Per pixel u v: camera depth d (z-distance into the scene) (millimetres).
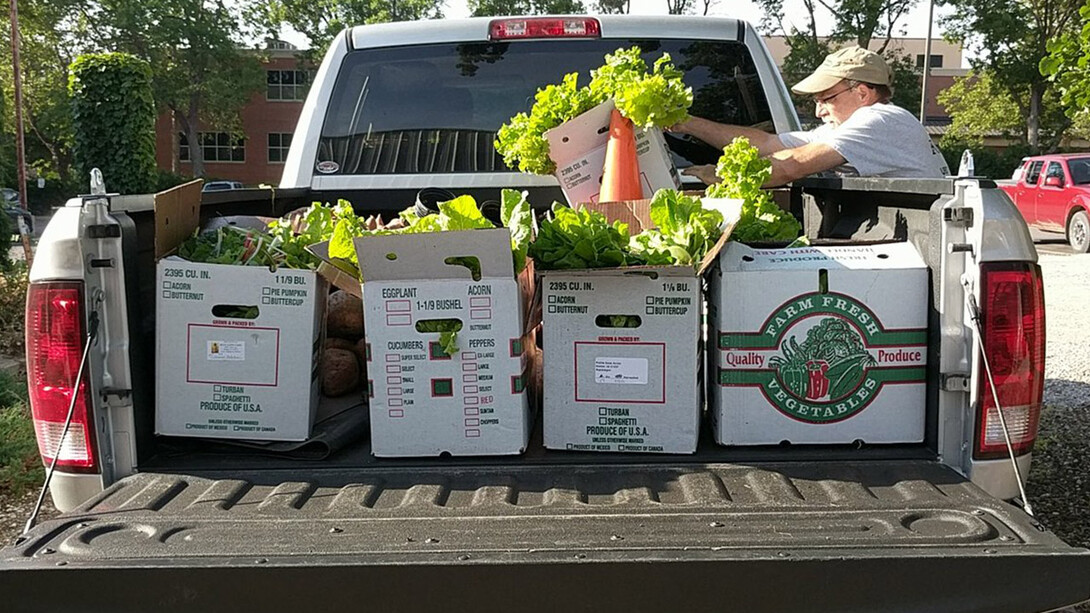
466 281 2467
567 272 2484
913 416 2545
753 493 2303
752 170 3291
